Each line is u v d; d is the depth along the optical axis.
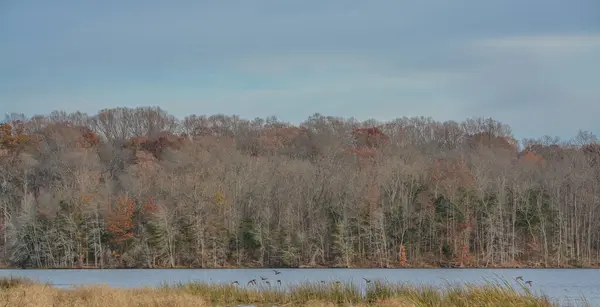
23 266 84.94
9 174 102.25
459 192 90.44
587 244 88.75
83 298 33.88
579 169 98.25
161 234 85.62
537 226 88.44
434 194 91.75
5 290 35.62
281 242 87.00
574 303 37.22
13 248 85.62
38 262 85.00
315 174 98.75
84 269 82.94
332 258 87.88
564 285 56.53
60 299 33.09
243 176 100.81
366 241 87.62
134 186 95.38
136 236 86.56
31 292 33.03
